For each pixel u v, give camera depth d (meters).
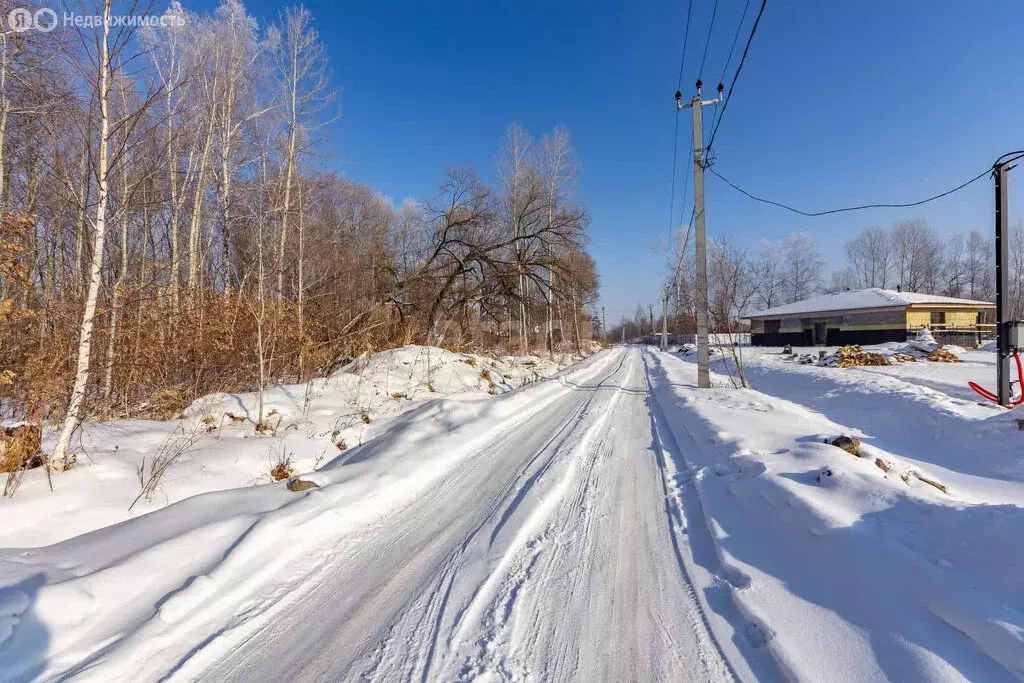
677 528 4.48
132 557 3.42
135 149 6.52
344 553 3.99
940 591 2.78
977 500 5.28
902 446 8.53
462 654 2.73
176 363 9.73
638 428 9.20
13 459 4.86
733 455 6.27
